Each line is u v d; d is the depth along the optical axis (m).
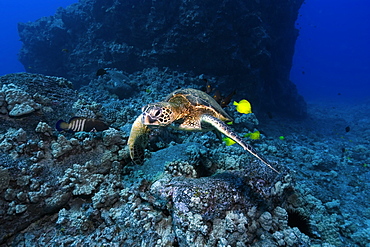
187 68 13.92
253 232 3.54
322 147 11.65
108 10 13.62
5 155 3.38
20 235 3.22
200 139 7.27
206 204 3.28
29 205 3.25
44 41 16.48
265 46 13.27
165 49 13.30
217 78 13.49
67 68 17.47
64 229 3.33
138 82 13.66
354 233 4.95
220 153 5.27
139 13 13.26
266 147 9.34
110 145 4.46
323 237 4.62
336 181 7.67
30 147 3.62
